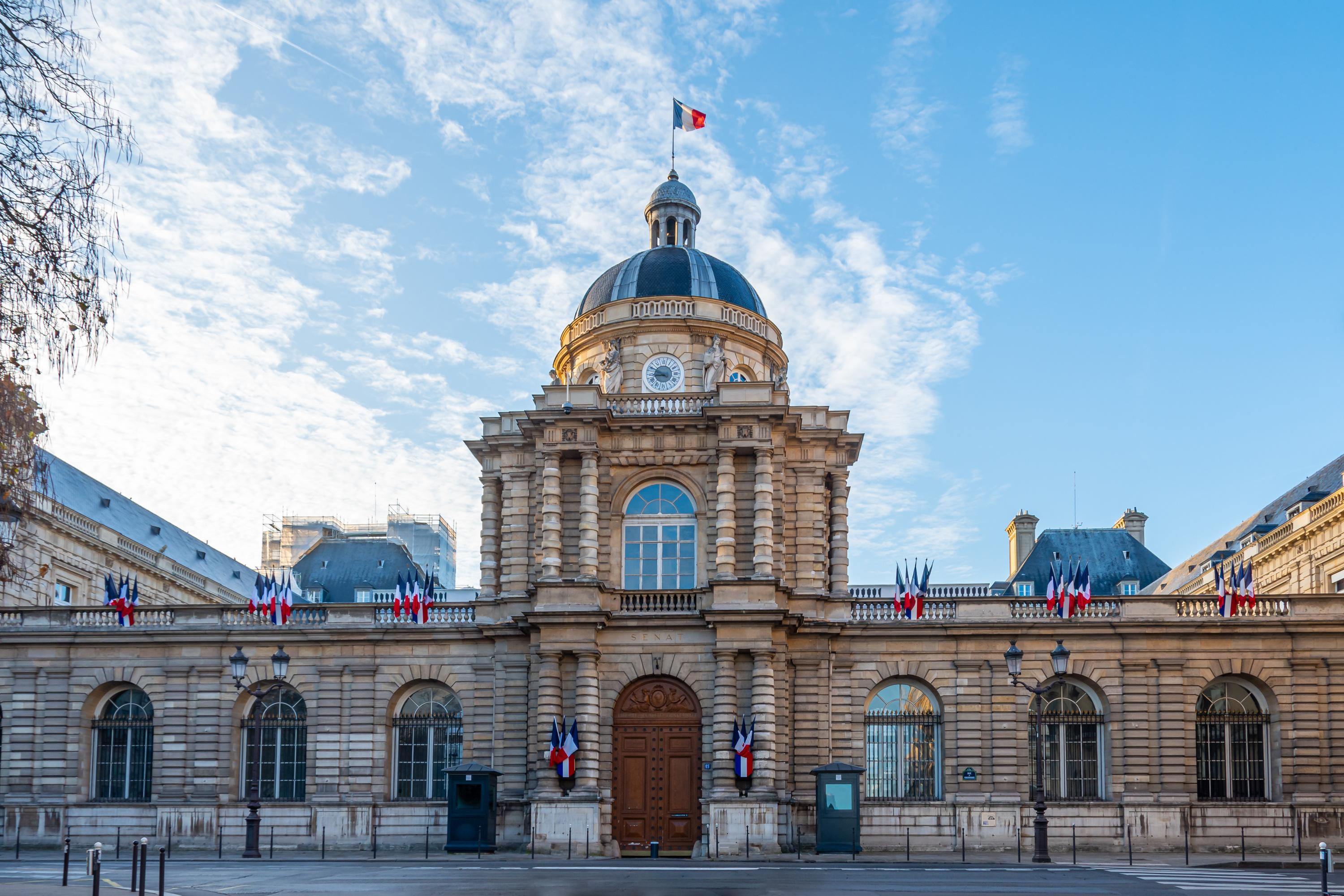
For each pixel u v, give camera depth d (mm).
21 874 38844
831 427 56906
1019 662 45344
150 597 79250
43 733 57125
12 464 23078
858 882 35969
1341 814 52469
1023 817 53219
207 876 37688
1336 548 66938
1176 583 87250
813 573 54938
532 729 52938
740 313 61750
